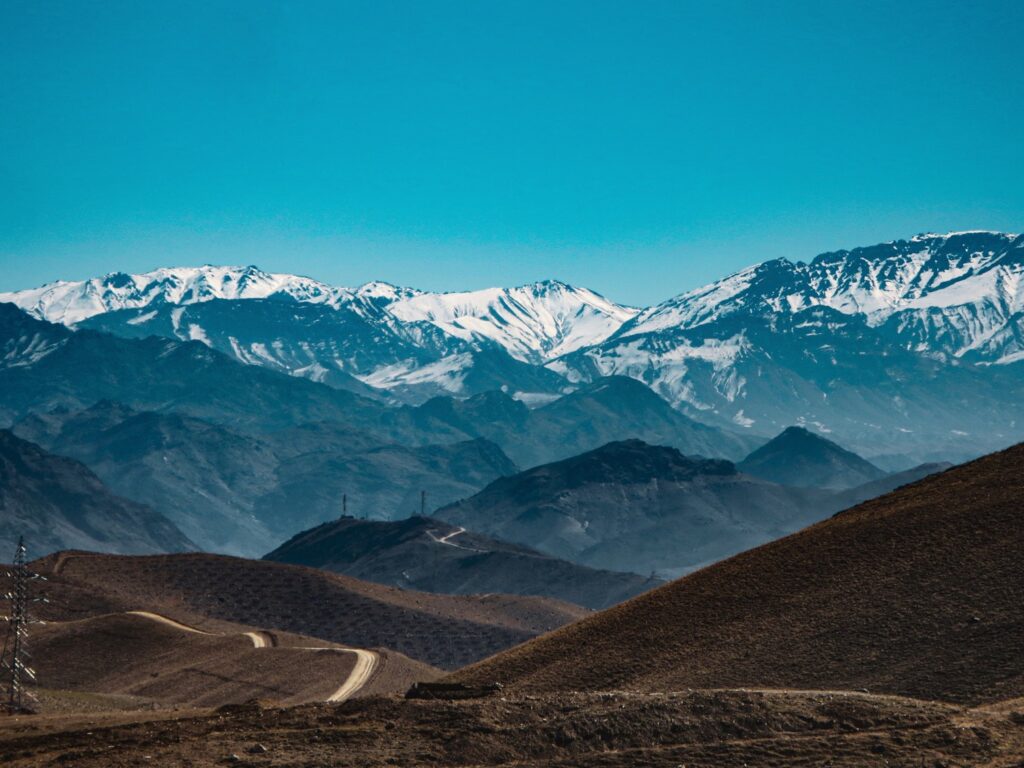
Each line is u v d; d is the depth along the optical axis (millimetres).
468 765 75375
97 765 75625
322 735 79812
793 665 104000
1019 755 74188
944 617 105062
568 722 80500
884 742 77062
